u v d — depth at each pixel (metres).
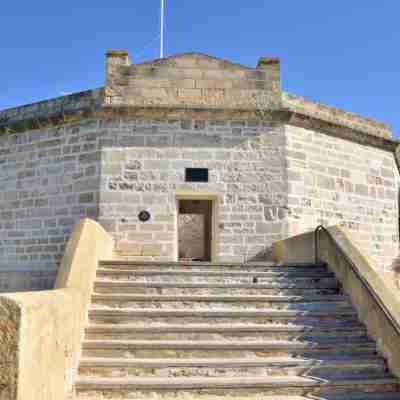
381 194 15.06
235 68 13.35
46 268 12.88
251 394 6.72
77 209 12.76
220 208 12.68
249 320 8.24
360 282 8.43
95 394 6.54
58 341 5.79
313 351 7.62
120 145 12.77
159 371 7.00
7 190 13.98
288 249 11.84
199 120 13.01
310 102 14.07
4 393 4.21
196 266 9.99
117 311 8.05
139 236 12.41
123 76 13.07
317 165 13.65
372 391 6.95
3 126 14.14
